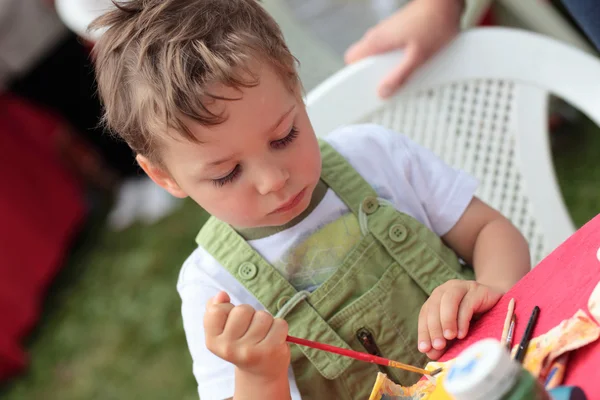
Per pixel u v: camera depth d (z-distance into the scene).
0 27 2.85
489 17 2.39
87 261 3.00
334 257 1.10
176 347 2.48
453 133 1.33
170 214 3.08
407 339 1.07
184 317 1.11
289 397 0.88
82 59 3.07
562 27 2.14
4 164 2.81
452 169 1.22
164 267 2.82
